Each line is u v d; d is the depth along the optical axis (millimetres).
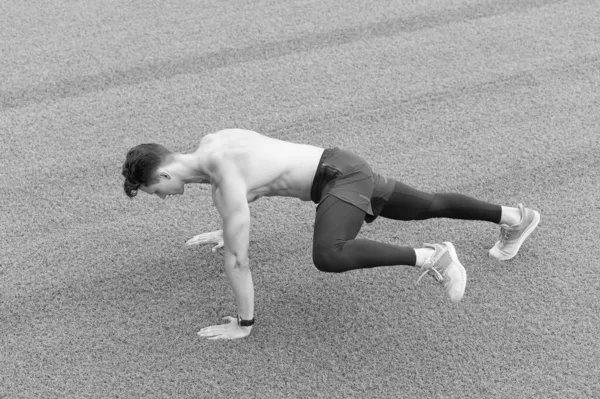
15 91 3971
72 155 3605
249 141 2656
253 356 2762
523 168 3549
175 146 3656
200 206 3367
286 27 4453
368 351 2781
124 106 3887
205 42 4320
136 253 3152
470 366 2727
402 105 3910
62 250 3154
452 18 4543
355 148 3650
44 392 2635
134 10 4578
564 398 2615
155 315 2904
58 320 2877
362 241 2637
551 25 4484
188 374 2699
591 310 2906
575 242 3188
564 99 3951
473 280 3035
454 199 2838
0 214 3303
